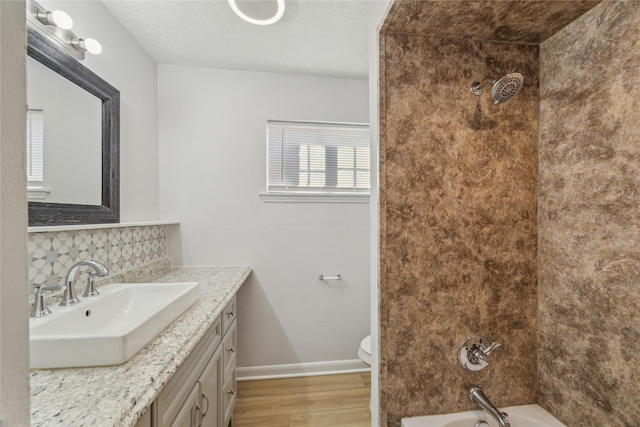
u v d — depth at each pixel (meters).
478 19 0.92
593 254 0.88
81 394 0.61
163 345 0.84
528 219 1.07
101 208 1.35
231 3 1.37
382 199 0.98
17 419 0.28
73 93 1.20
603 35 0.85
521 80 0.88
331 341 2.13
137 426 0.65
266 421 1.59
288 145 2.12
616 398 0.82
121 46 1.55
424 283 1.01
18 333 0.28
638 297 0.77
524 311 1.07
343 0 1.36
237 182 2.04
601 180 0.86
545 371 1.05
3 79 0.27
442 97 1.01
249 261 2.05
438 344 1.02
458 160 1.03
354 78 2.15
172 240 1.98
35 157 1.04
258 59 1.90
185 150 1.99
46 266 1.04
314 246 2.11
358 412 1.68
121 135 1.56
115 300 1.14
